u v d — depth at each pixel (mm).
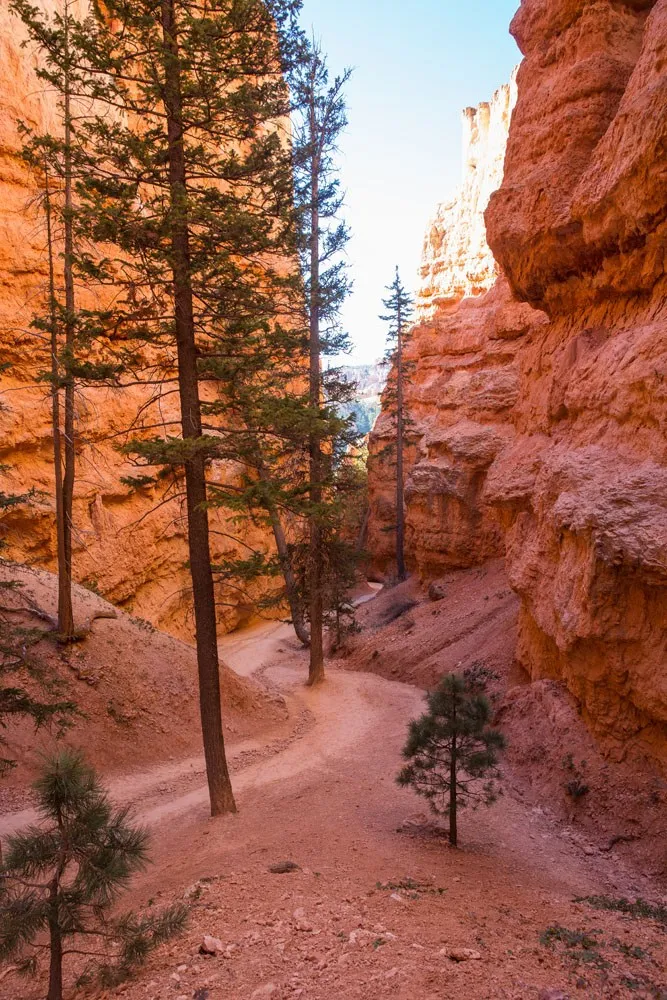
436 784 10750
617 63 14719
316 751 16844
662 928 7785
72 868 8500
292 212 12703
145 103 11555
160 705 17391
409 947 6051
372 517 47406
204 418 33531
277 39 12070
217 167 12367
